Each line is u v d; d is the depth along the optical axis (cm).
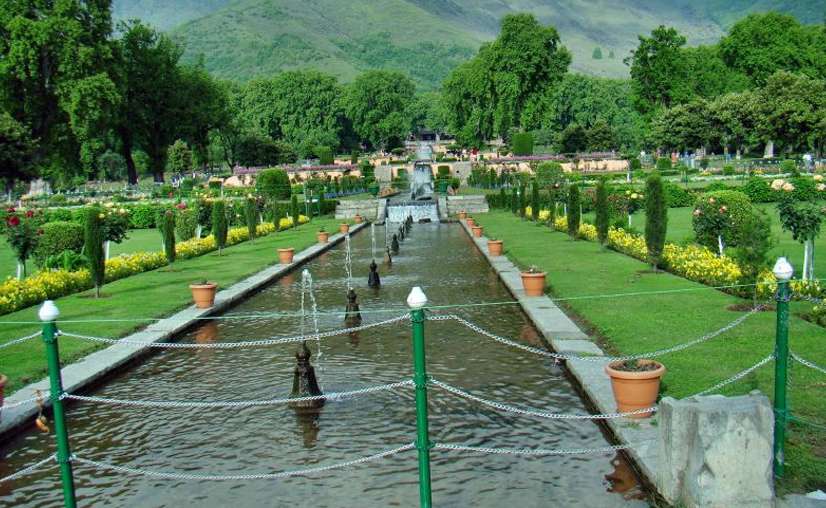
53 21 4088
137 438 700
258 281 1617
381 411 746
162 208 3158
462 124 8294
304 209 3878
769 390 665
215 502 554
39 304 1371
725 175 4147
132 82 5100
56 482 604
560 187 2894
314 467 611
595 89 8488
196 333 1153
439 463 604
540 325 1040
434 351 988
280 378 887
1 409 690
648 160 6275
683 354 806
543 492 542
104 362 916
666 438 500
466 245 2445
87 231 1402
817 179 2722
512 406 741
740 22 5947
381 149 9644
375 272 1605
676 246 1538
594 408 697
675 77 5994
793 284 1070
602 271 1495
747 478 467
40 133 4525
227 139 7200
